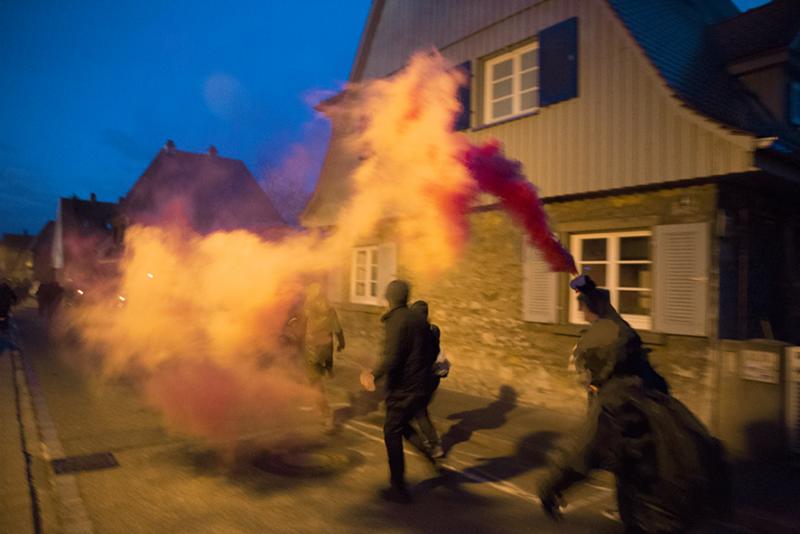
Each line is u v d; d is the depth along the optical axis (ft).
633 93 21.66
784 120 24.17
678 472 7.93
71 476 16.05
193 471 16.72
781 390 17.69
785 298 23.47
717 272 19.88
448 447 19.98
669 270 20.89
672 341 20.76
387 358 14.60
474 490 15.81
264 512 13.92
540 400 25.07
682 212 20.71
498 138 27.07
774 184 20.67
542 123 25.04
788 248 24.00
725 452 8.45
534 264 25.25
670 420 8.18
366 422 22.79
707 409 19.72
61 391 27.50
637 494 8.36
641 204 21.98
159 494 14.90
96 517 13.38
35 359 38.01
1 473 15.78
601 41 22.89
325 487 15.69
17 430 19.94
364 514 13.96
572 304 24.38
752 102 24.31
